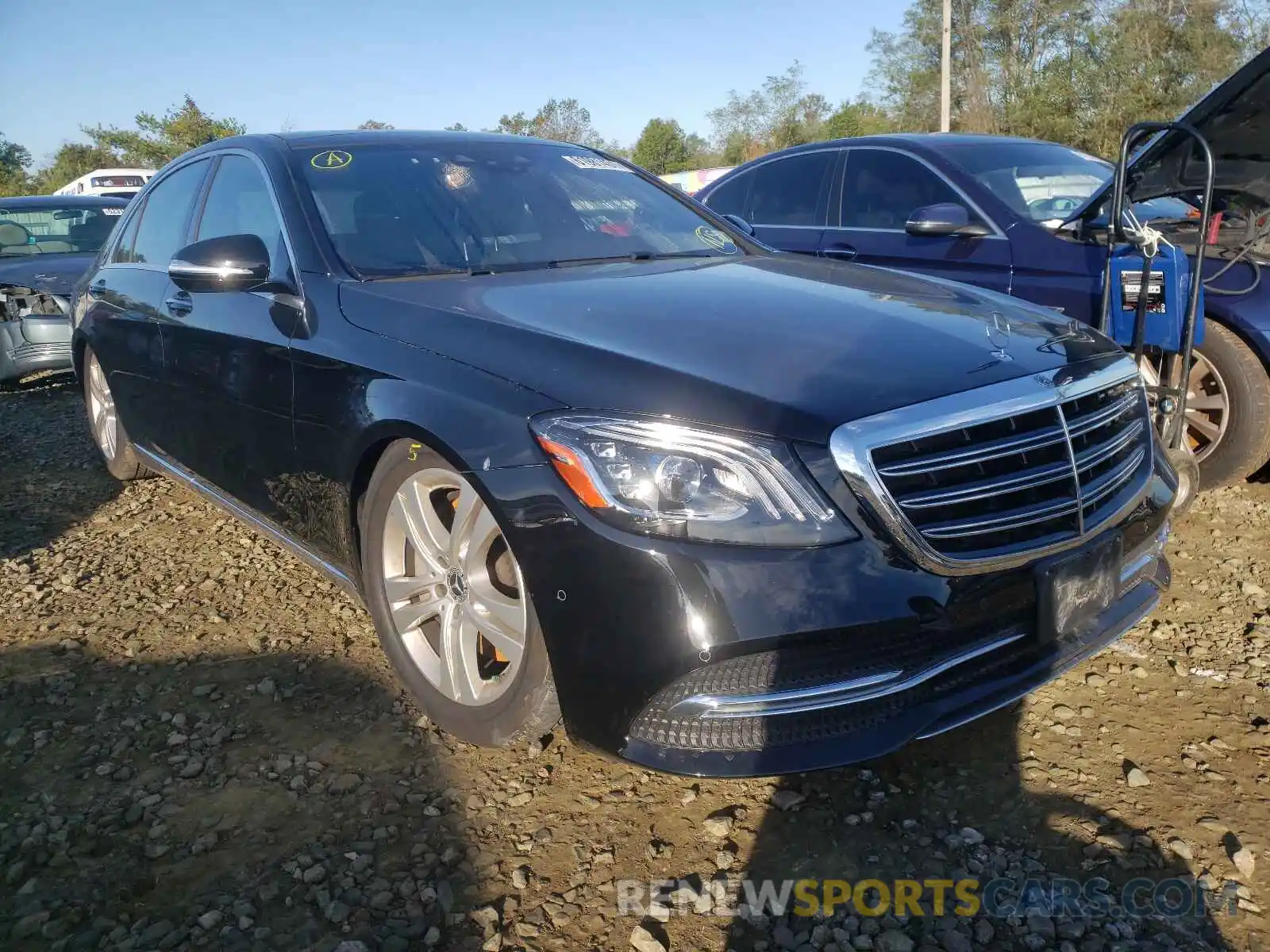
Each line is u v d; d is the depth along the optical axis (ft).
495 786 8.16
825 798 7.94
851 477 6.55
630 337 7.65
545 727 7.75
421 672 8.78
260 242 10.24
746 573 6.47
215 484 12.00
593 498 6.71
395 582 8.89
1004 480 7.07
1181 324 12.21
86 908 6.88
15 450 19.01
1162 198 15.55
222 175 12.22
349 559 9.41
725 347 7.46
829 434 6.59
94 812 7.91
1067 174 17.54
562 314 8.22
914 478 6.75
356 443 8.63
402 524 8.75
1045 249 15.19
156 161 141.38
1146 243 12.26
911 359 7.43
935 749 8.56
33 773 8.45
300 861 7.32
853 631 6.55
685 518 6.51
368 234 10.18
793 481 6.55
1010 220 15.92
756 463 6.55
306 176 10.77
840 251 18.65
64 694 9.70
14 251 25.99
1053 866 7.15
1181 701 9.26
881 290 9.34
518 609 7.71
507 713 7.81
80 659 10.39
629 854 7.36
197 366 11.28
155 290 12.64
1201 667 9.84
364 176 10.95
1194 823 7.57
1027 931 6.57
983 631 7.13
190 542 13.76
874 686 6.79
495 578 8.08
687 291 8.98
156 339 12.32
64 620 11.30
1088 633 7.95
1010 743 8.62
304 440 9.46
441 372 7.95
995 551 6.99
